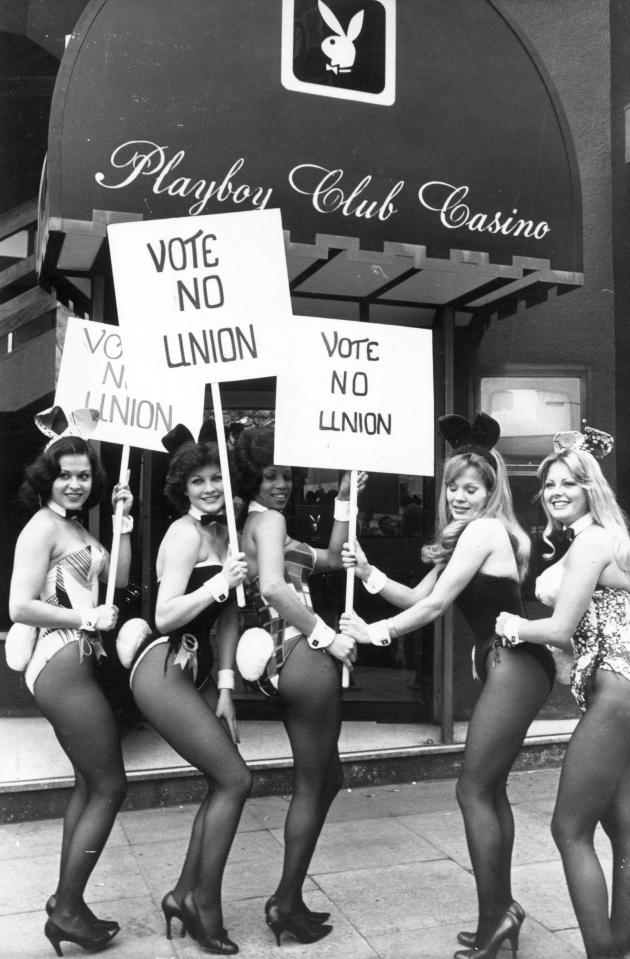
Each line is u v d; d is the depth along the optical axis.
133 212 3.88
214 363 3.09
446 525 3.24
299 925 3.00
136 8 3.98
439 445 5.39
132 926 3.16
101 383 3.37
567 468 2.82
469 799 2.84
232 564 2.89
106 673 4.70
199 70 4.02
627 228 5.60
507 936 2.77
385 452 3.34
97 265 4.52
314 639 2.98
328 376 3.27
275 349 3.12
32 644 2.97
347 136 4.20
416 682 5.47
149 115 3.93
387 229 4.23
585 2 5.69
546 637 2.72
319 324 3.28
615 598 2.74
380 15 4.28
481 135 4.40
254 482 3.13
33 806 4.30
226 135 4.03
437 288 4.91
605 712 2.63
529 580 5.51
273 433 3.20
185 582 2.97
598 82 5.71
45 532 2.95
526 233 4.44
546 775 4.98
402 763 4.87
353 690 5.48
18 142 5.26
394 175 4.25
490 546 3.00
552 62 5.67
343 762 4.77
